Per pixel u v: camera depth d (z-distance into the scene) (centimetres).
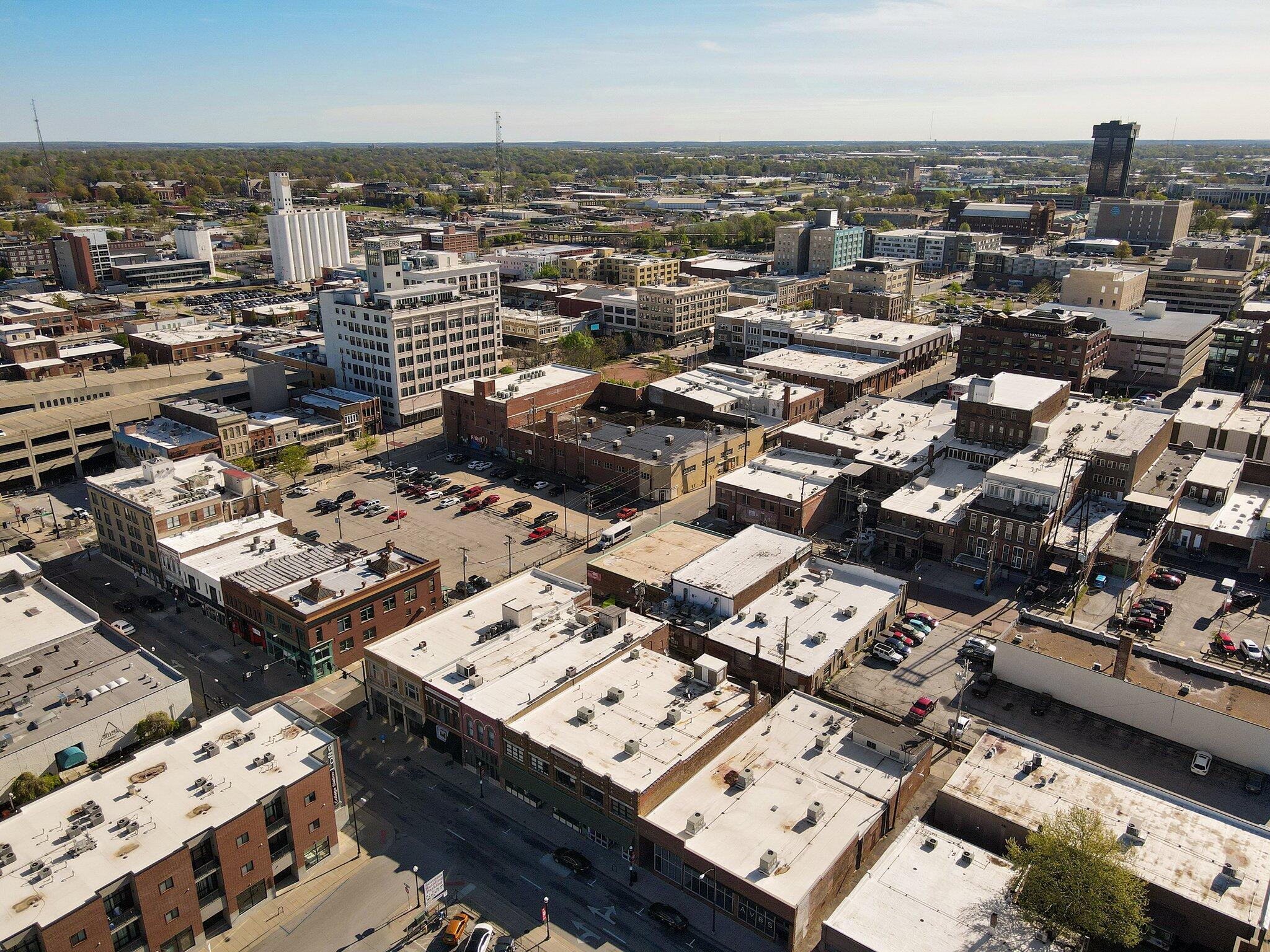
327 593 11650
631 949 7600
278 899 8175
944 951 6856
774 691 10788
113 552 14838
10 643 11050
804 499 14912
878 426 18450
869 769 8950
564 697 9831
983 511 14188
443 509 16850
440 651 10688
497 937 7688
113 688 10256
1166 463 16988
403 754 10188
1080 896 6894
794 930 7325
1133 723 10206
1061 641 11012
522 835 8962
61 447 18275
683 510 16638
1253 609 13188
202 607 13162
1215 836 8062
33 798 8850
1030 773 8944
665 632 11338
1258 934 7000
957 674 11325
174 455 17075
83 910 6825
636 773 8550
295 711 10119
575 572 14262
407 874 8438
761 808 8394
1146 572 14025
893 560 14688
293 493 17512
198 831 7625
